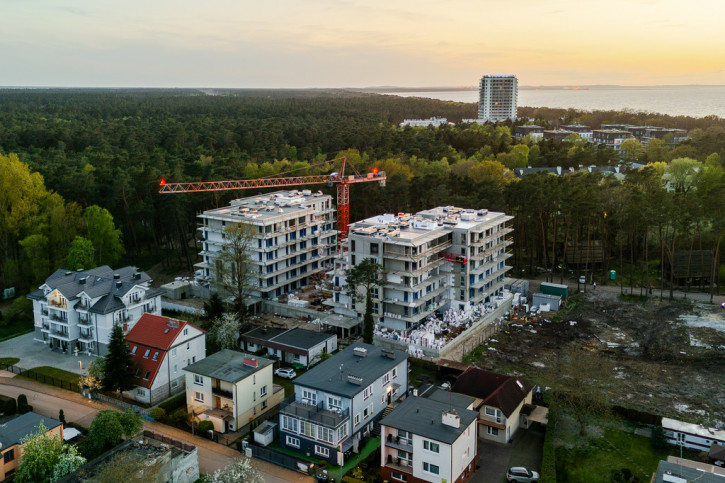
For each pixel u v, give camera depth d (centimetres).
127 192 13675
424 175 15500
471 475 6109
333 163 19162
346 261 10350
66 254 11925
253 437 6781
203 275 11819
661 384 8081
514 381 7219
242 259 10125
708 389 7906
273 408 7512
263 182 16162
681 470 5088
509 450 6575
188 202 13450
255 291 11138
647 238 12800
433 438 5644
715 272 12006
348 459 6400
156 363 7650
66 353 9231
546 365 8694
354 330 9975
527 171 19462
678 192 12912
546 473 5856
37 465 5653
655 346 9325
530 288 12356
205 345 8669
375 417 7000
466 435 5925
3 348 9469
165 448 5803
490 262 11175
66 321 9088
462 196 13750
